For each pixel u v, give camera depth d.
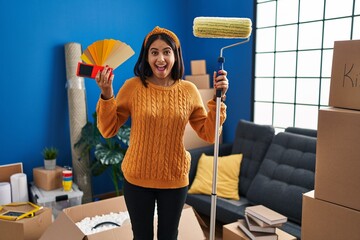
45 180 2.95
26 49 3.09
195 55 4.00
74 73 3.20
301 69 3.01
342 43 1.34
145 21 3.74
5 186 2.81
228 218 2.51
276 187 2.48
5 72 3.01
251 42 3.37
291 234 2.11
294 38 3.04
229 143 3.46
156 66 1.19
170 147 1.21
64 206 2.90
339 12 2.67
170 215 1.26
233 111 3.65
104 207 2.30
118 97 1.26
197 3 3.90
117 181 3.50
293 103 3.11
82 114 3.26
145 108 1.19
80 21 3.33
